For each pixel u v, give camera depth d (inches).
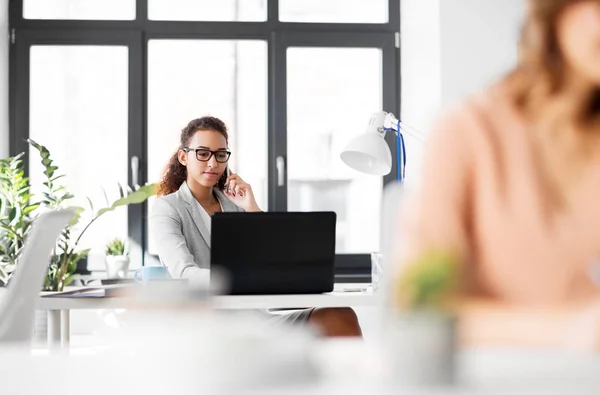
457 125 41.1
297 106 193.3
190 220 126.8
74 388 30.1
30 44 189.6
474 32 174.2
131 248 188.1
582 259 39.6
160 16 191.6
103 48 191.2
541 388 29.6
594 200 39.7
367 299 101.2
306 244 101.7
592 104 40.6
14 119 189.3
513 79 42.1
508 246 39.9
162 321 34.4
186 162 132.0
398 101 194.2
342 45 193.5
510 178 40.2
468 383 30.6
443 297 31.0
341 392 29.6
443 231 39.8
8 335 76.7
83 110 190.2
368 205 192.5
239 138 192.4
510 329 37.4
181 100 191.8
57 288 147.5
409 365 30.5
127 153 190.4
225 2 192.9
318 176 193.2
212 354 31.8
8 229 155.2
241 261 100.8
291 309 123.9
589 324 37.0
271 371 31.8
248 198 135.9
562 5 40.8
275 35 192.1
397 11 195.0
